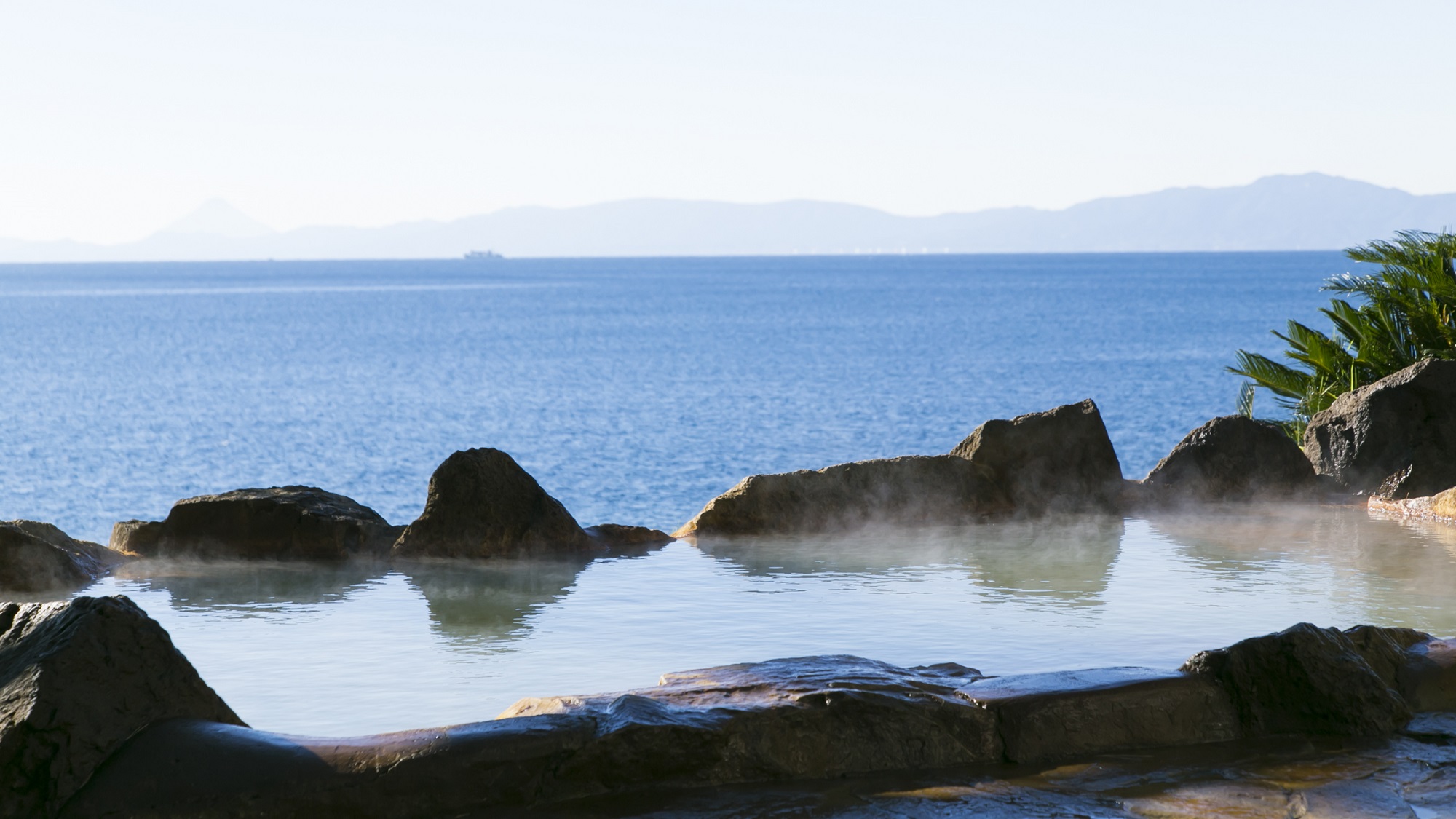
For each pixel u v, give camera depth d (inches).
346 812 203.3
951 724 235.1
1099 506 642.8
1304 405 823.7
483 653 347.3
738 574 477.7
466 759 209.6
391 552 527.5
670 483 1245.1
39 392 2234.3
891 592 436.1
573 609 412.2
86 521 1104.8
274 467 1419.8
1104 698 243.3
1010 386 2215.8
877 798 214.2
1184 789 217.2
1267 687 250.7
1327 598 411.8
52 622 221.9
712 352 3061.0
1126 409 1855.3
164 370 2689.5
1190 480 680.4
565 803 211.9
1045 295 6555.1
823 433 1627.7
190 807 201.0
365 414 1913.1
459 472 532.4
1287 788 217.2
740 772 223.1
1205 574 465.4
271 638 370.0
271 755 207.0
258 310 5698.8
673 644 356.5
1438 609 392.2
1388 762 230.8
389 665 334.3
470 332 4001.0
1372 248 816.3
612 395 2134.6
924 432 1632.6
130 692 216.2
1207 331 3668.8
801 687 247.0
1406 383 677.9
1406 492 662.5
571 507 1108.5
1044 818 203.6
